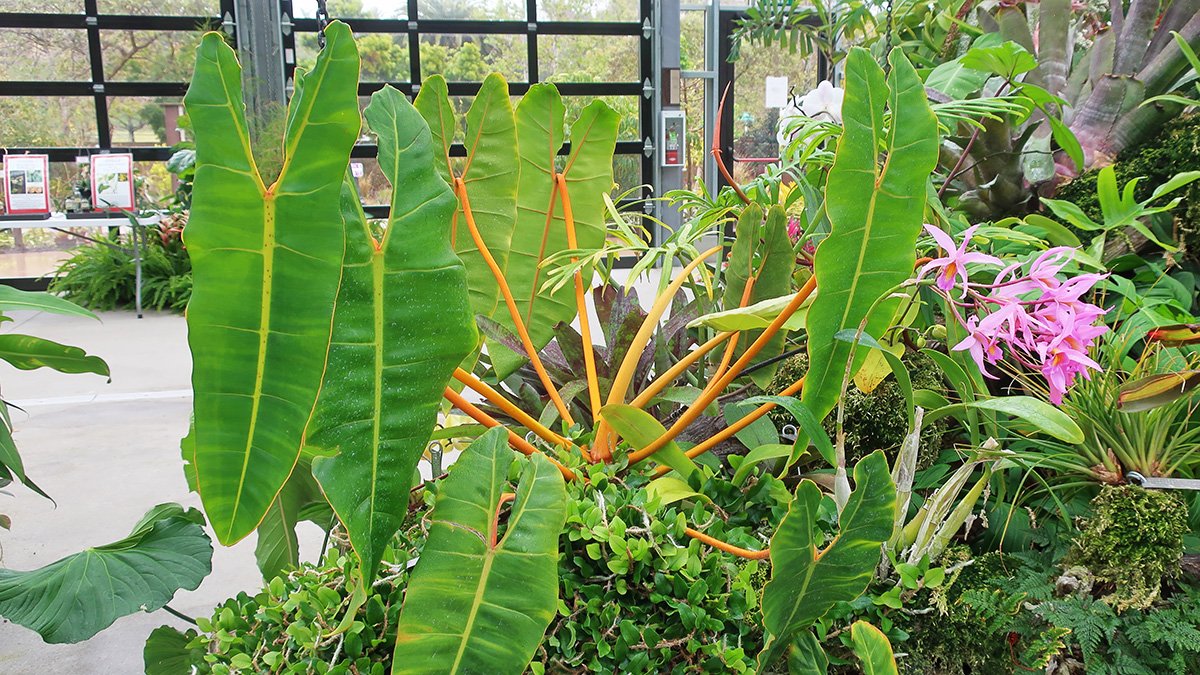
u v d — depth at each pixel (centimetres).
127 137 726
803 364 136
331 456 64
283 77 725
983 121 145
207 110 55
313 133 56
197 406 58
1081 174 156
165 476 290
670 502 98
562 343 120
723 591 87
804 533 73
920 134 77
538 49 763
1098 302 142
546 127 120
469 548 70
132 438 330
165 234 662
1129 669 94
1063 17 164
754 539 95
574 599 84
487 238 119
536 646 68
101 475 291
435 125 111
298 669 77
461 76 761
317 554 236
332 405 63
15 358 118
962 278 80
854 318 83
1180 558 105
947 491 96
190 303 56
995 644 99
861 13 264
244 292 58
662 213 781
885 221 79
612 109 120
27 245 723
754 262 123
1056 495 118
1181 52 157
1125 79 159
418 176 65
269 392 59
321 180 57
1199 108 164
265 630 84
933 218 132
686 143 805
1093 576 103
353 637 77
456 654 67
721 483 100
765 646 80
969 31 192
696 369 131
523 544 70
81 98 712
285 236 57
